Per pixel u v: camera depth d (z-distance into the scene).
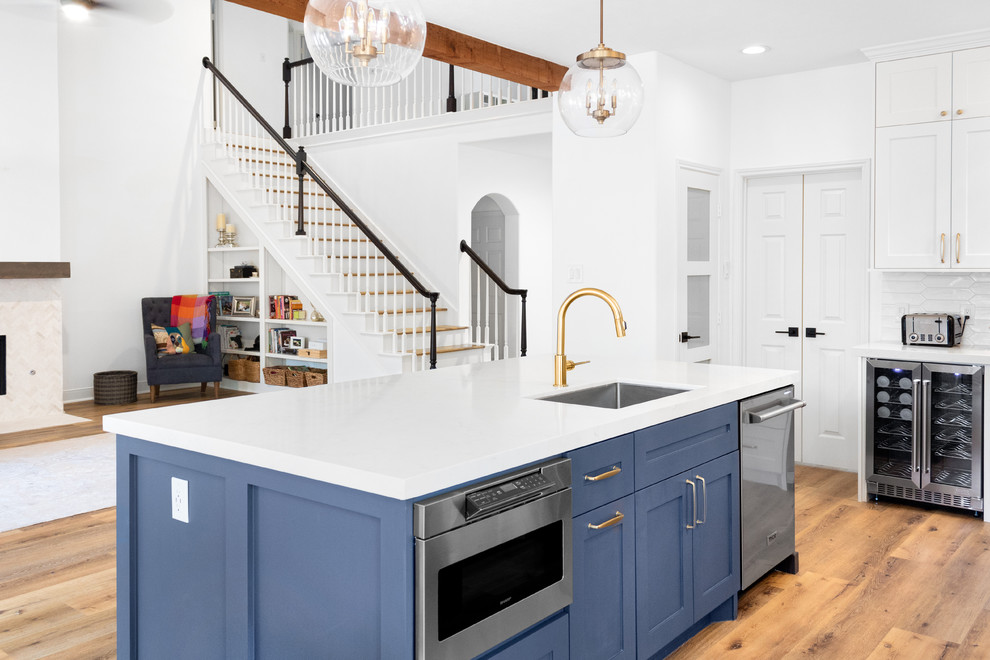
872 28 4.32
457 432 2.14
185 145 8.54
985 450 4.18
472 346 7.44
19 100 6.62
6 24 6.53
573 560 2.19
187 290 8.62
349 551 1.81
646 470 2.51
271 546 1.99
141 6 8.12
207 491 2.13
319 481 1.85
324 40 2.03
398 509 1.69
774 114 5.44
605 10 4.04
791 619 3.05
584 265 5.25
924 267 4.56
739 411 3.06
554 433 2.13
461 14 4.10
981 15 4.10
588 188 5.20
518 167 8.31
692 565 2.79
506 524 1.89
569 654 2.18
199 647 2.18
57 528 4.05
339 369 7.14
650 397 3.16
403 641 1.70
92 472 5.08
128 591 2.35
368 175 8.44
